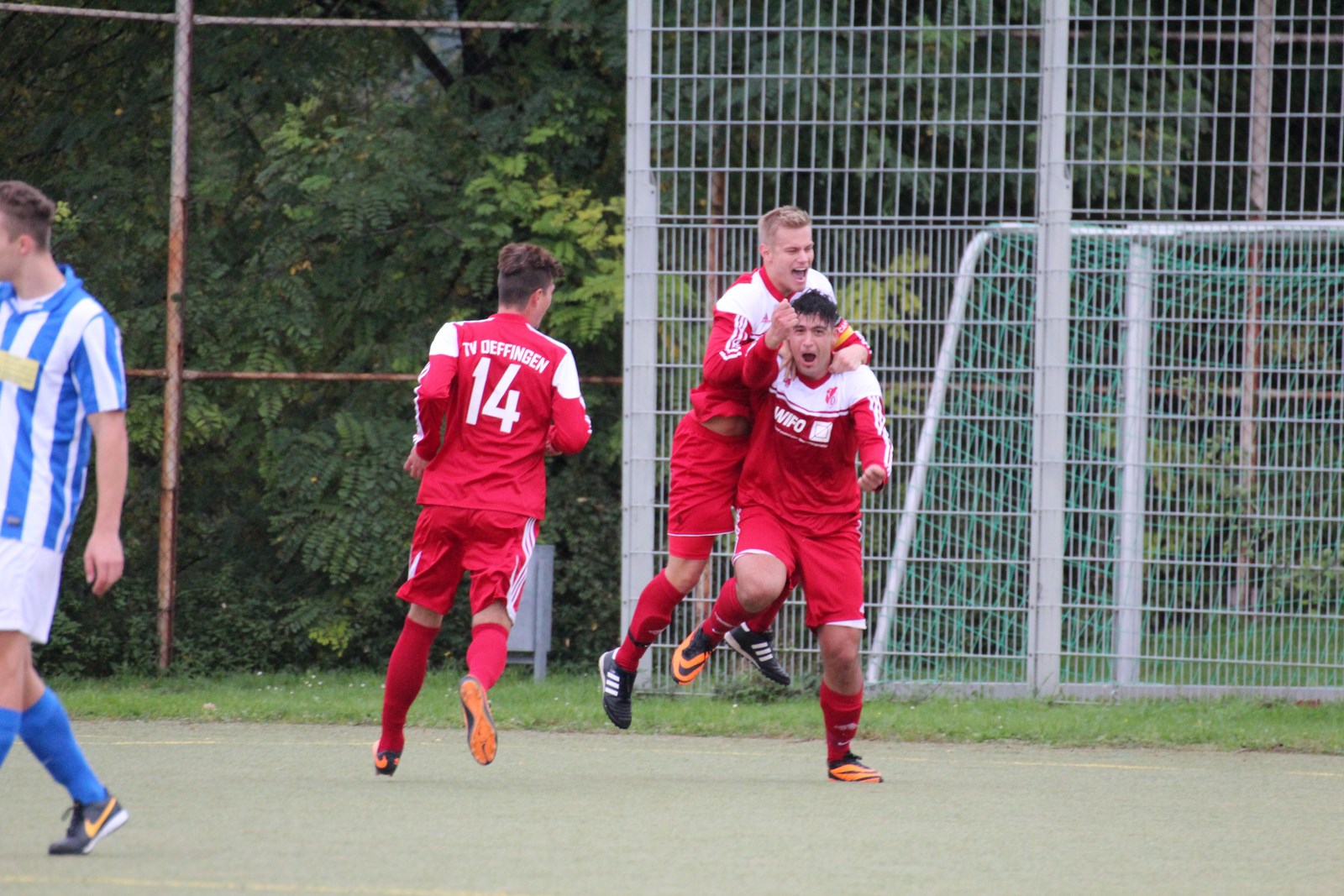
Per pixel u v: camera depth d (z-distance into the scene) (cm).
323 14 4400
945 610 3209
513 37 4316
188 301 4000
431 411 2002
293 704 3027
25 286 1454
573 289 4172
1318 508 3186
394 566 3981
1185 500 3206
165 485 3681
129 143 4147
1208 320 3206
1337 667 3136
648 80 3272
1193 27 3366
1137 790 2130
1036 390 3194
